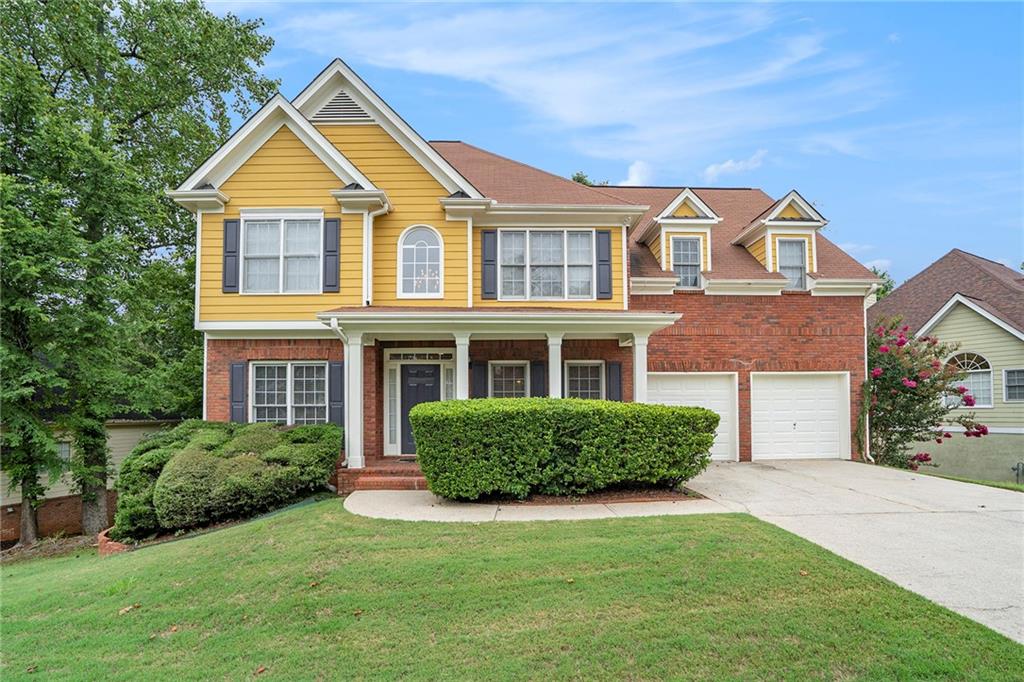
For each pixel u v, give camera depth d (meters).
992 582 5.47
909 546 6.54
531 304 13.62
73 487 15.12
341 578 5.94
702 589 5.36
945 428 19.50
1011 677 3.99
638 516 7.96
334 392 12.66
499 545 6.70
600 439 9.27
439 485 9.00
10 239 11.98
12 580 8.13
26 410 12.86
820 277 15.01
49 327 12.96
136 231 15.60
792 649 4.39
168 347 20.61
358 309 11.85
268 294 12.56
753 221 16.19
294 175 12.80
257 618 5.36
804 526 7.39
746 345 14.85
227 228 12.63
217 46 19.25
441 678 4.23
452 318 11.11
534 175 15.31
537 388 13.45
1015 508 8.52
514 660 4.40
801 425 14.98
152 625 5.46
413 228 13.25
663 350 14.70
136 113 19.03
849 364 15.01
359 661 4.52
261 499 9.57
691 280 15.31
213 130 21.41
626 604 5.14
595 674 4.19
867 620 4.75
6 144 12.86
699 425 9.70
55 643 5.26
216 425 11.71
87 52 16.75
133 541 9.48
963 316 19.52
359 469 10.88
